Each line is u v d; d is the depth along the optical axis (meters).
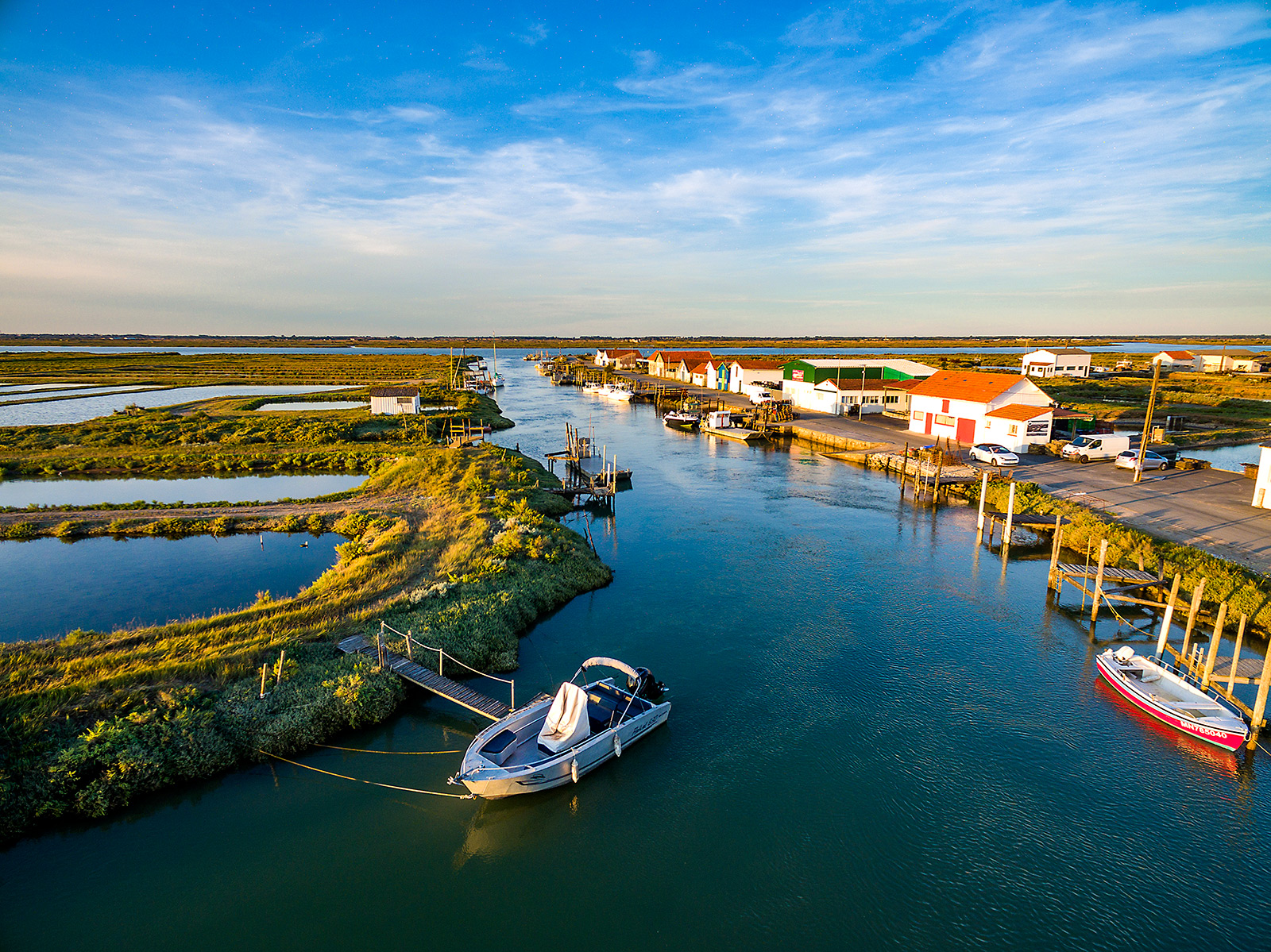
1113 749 19.25
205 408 89.19
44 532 38.19
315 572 32.44
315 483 52.47
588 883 14.83
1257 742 18.80
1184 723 19.64
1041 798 17.36
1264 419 69.25
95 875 14.61
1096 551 32.25
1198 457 54.06
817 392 85.00
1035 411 55.03
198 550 35.81
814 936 13.50
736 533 39.25
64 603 28.52
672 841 16.09
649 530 40.06
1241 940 13.37
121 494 48.53
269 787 17.45
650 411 99.75
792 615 28.08
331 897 14.26
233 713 18.72
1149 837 16.05
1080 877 14.95
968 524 40.59
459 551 32.22
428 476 49.53
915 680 23.00
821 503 45.88
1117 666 22.42
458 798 17.30
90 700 18.34
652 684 21.69
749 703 21.72
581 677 23.03
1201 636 25.12
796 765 18.78
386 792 17.42
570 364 198.62
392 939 13.29
